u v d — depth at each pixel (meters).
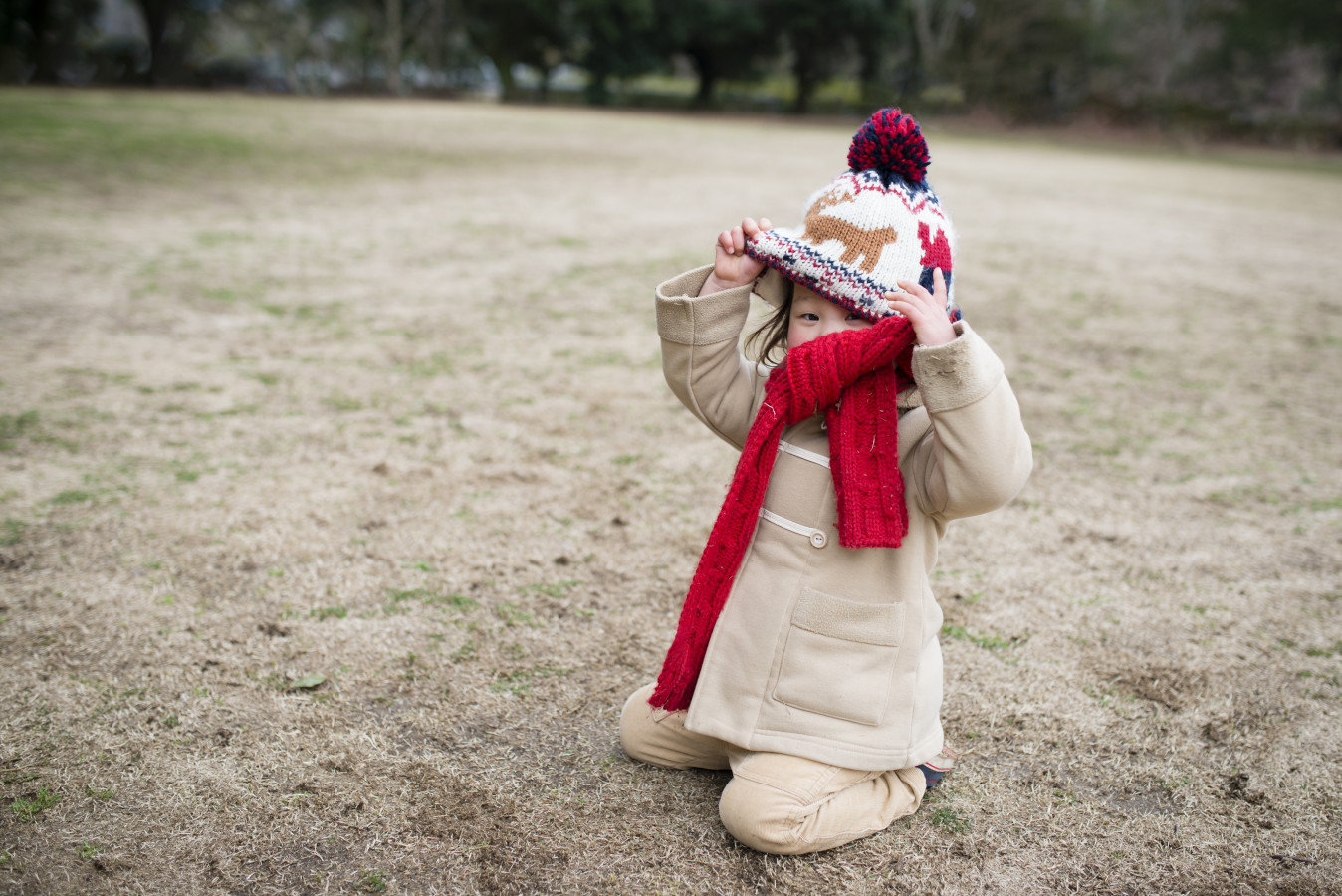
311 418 3.99
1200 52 43.75
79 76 35.38
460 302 6.06
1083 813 1.92
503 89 40.41
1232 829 1.89
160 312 5.46
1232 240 10.34
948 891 1.72
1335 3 37.28
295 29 39.78
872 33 39.47
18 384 4.19
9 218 7.77
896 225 1.67
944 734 2.16
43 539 2.88
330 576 2.74
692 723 1.80
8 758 1.97
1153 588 2.86
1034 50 40.06
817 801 1.74
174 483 3.31
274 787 1.92
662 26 39.28
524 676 2.31
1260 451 4.07
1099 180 17.39
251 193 9.94
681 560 2.92
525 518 3.16
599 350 5.14
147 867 1.71
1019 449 1.62
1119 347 5.66
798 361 1.66
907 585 1.75
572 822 1.85
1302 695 2.35
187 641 2.40
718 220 9.61
